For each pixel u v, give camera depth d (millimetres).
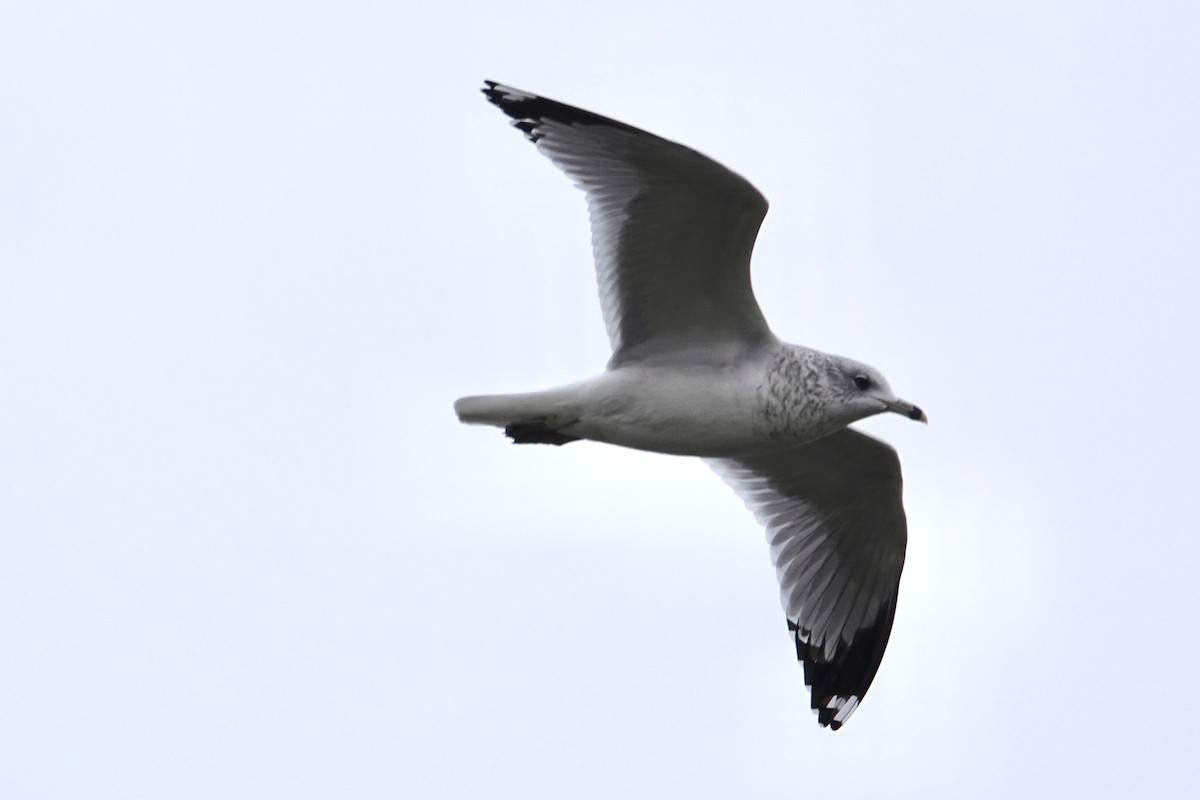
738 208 12180
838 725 14945
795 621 15078
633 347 13125
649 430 13000
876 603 15102
